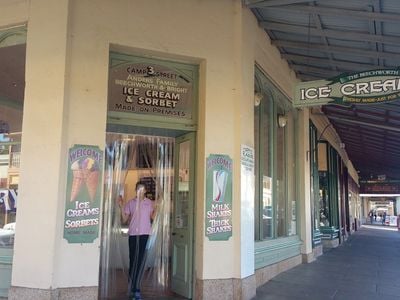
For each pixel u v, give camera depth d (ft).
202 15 24.44
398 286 29.96
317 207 48.80
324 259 43.73
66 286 20.13
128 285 24.64
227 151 24.12
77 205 20.66
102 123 21.50
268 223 31.50
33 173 20.67
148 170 26.37
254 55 27.43
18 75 22.45
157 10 23.39
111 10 22.35
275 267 31.76
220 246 23.35
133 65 23.44
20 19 22.18
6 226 21.94
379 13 22.70
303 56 33.47
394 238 81.76
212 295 22.81
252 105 26.25
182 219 24.95
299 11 24.57
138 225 24.14
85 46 21.62
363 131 55.16
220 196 23.65
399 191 135.23
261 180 29.91
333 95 24.68
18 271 20.27
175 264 25.17
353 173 110.32
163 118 23.77
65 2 21.34
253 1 24.82
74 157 20.84
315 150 48.57
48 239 19.99
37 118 20.95
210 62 24.27
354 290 27.99
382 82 23.56
